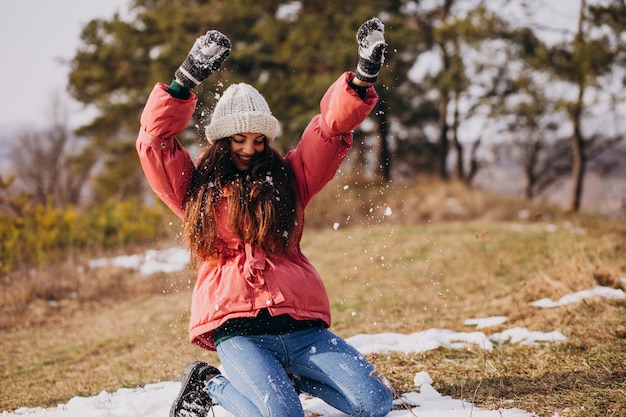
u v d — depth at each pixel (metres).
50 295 8.20
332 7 21.44
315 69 21.86
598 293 5.38
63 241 10.62
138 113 23.73
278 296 2.93
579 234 9.26
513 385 3.54
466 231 11.06
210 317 2.95
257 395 2.78
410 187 17.30
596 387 3.38
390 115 21.33
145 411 3.65
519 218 14.45
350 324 5.68
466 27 18.20
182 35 21.11
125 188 24.16
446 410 3.20
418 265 8.43
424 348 4.44
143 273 9.30
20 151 29.02
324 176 3.14
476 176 27.62
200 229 2.99
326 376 2.94
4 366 5.46
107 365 5.14
